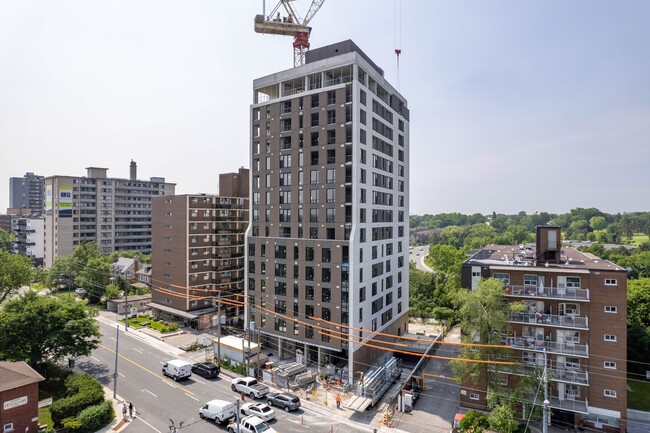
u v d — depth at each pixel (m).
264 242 57.91
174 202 75.81
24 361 41.53
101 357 54.56
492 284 37.84
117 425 35.47
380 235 58.06
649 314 56.69
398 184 66.75
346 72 55.38
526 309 40.09
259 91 63.34
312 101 54.53
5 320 42.91
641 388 45.81
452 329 71.56
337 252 49.88
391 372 49.12
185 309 72.31
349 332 48.59
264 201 59.53
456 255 93.44
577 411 35.59
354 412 40.44
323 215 52.38
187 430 34.91
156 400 41.19
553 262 42.31
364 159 52.62
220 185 88.06
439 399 44.47
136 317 76.62
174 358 54.84
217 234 78.06
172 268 76.19
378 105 58.19
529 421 38.00
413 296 84.31
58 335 44.31
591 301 37.41
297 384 45.22
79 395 36.94
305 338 52.38
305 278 53.00
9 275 70.94
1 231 160.00
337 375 50.31
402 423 38.34
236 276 81.75
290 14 79.31
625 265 108.56
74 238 117.25
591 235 197.88
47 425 35.62
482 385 40.19
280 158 57.38
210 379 47.50
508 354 38.25
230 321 73.75
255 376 48.12
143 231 136.00
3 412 31.47
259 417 36.75
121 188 129.75
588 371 37.09
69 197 116.25
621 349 36.22
